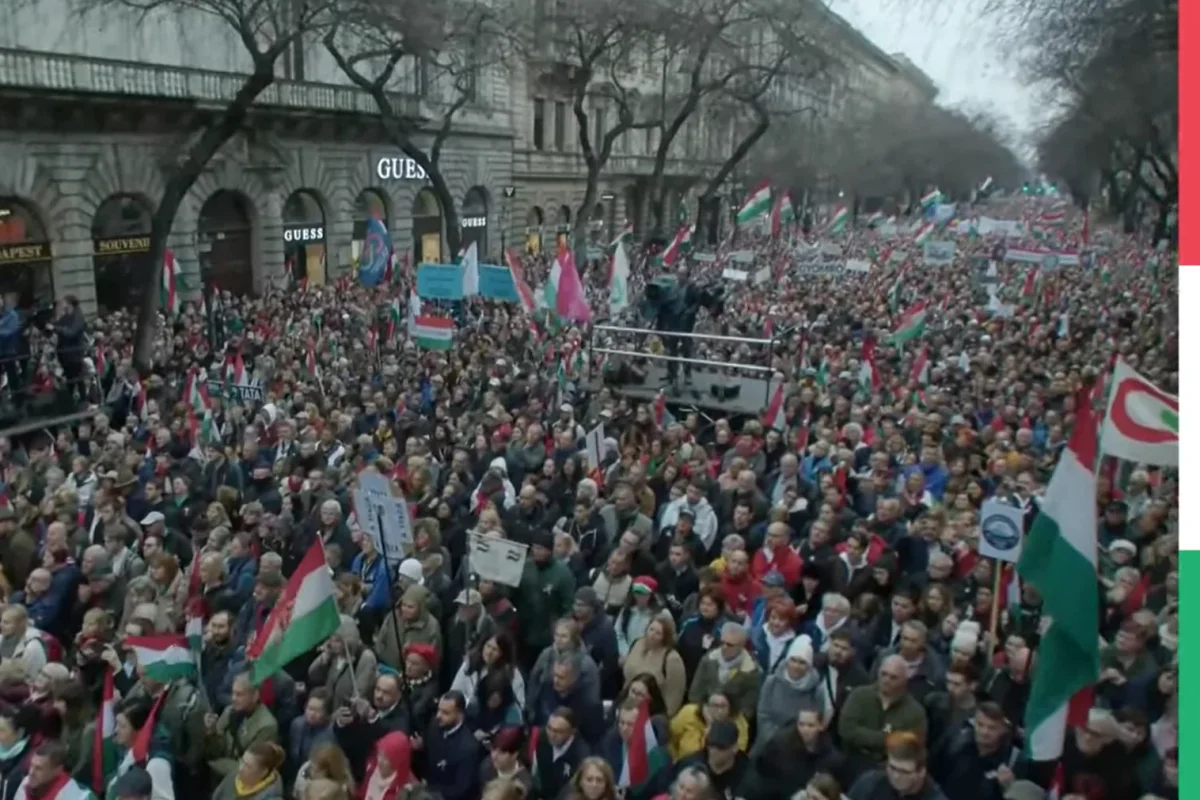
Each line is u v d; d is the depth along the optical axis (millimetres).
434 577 8688
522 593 8336
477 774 6426
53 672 6852
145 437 14203
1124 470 11922
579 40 33312
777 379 16656
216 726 6562
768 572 8422
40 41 26250
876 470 10672
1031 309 25609
